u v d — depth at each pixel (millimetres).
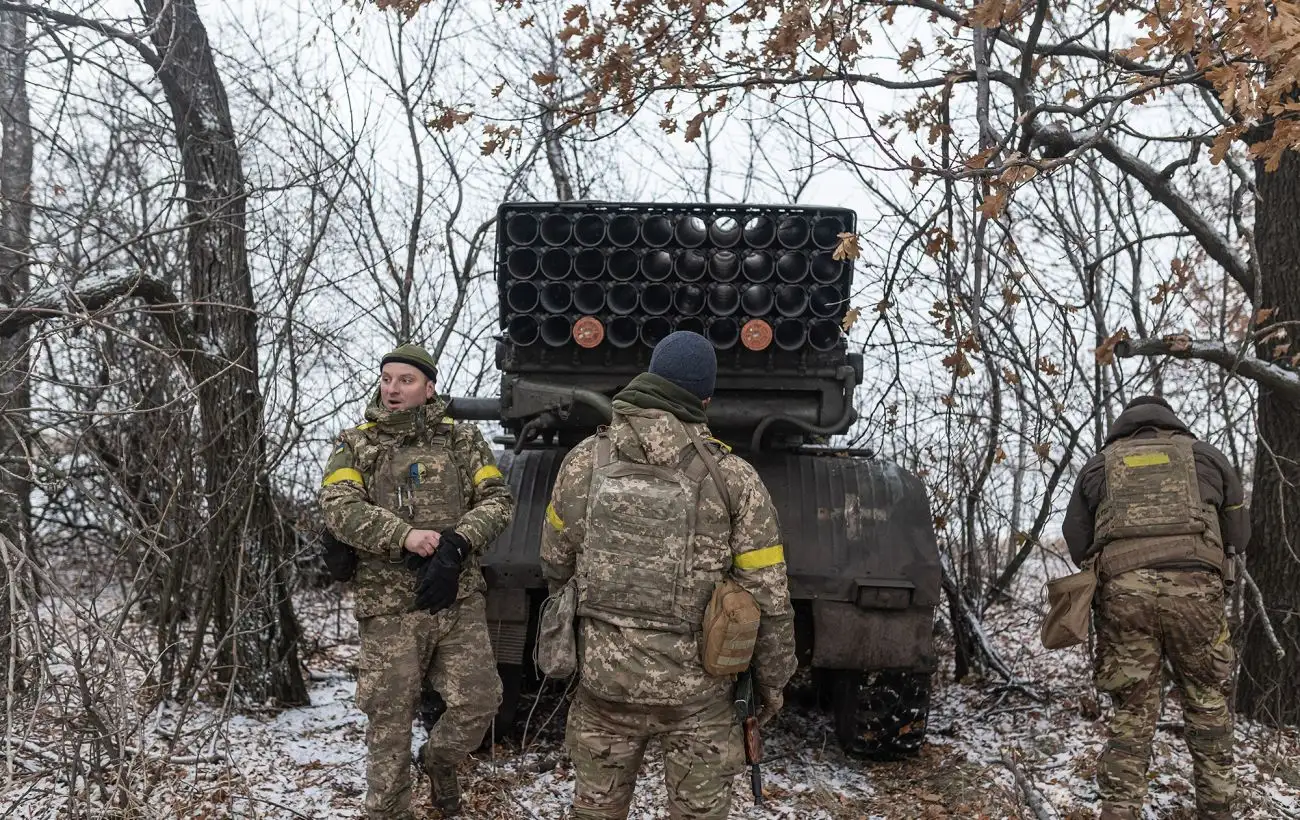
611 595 2695
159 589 5621
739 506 2738
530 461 4633
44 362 5816
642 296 4367
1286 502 4691
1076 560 3936
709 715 2727
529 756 4367
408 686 3375
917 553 4152
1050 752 4441
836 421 4488
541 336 4395
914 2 4375
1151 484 3658
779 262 4320
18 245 4676
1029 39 3916
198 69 4891
